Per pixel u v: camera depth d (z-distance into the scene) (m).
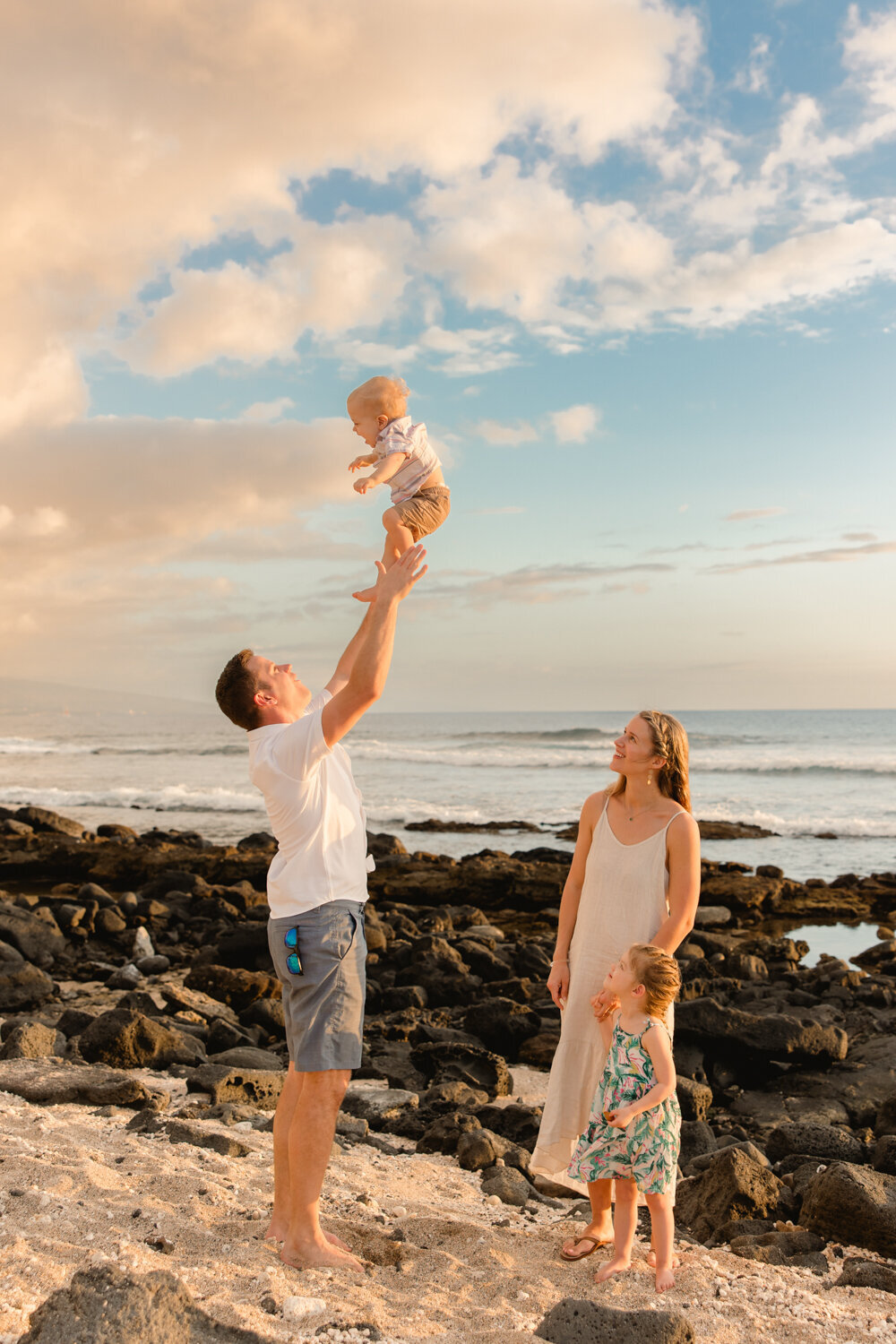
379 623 3.32
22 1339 2.21
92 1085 5.81
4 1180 3.76
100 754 56.72
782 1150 5.75
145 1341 2.27
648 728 3.90
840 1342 3.05
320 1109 3.30
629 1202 3.62
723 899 16.89
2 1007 9.52
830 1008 9.52
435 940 11.93
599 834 4.03
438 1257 3.58
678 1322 2.76
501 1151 5.49
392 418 4.16
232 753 58.06
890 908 16.64
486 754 45.97
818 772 37.25
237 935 12.05
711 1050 7.77
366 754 46.44
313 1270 3.22
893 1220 4.12
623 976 3.68
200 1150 4.76
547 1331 2.80
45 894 18.80
